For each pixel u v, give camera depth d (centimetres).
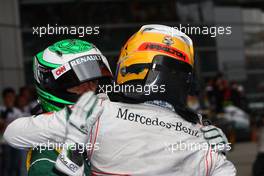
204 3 3114
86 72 386
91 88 392
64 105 390
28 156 378
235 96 2394
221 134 382
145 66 375
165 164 358
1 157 1348
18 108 1388
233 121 2336
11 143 365
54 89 388
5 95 1397
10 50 2542
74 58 386
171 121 368
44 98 394
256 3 3306
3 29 2527
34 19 2678
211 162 371
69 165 341
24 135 358
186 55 387
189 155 365
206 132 378
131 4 2906
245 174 1589
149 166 357
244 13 3306
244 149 2152
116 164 356
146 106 369
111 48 2831
